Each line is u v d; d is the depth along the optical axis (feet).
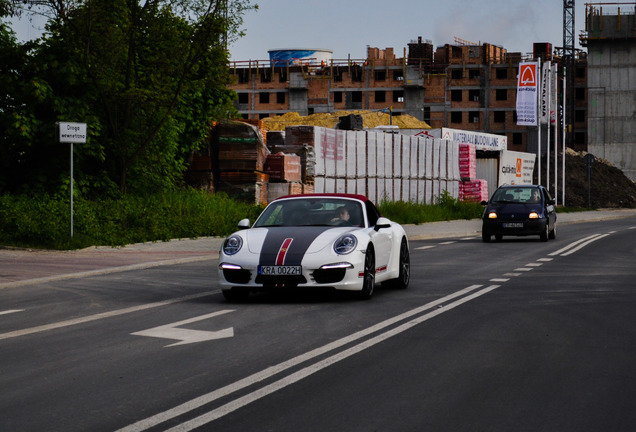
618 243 88.28
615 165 364.99
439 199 152.46
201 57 94.84
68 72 87.81
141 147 94.02
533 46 412.57
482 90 412.77
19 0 87.81
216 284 49.55
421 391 22.08
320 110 425.28
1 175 88.17
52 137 85.35
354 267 40.42
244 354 27.35
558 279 52.19
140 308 39.04
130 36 91.61
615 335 31.09
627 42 363.97
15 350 28.58
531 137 408.05
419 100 418.51
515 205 91.20
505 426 18.72
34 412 20.02
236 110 107.14
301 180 115.24
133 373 24.48
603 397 21.44
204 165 106.32
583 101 413.18
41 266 58.23
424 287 47.80
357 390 22.21
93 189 92.84
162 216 83.97
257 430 18.39
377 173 132.46
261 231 42.52
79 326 33.83
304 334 31.27
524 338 30.42
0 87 85.40
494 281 51.03
